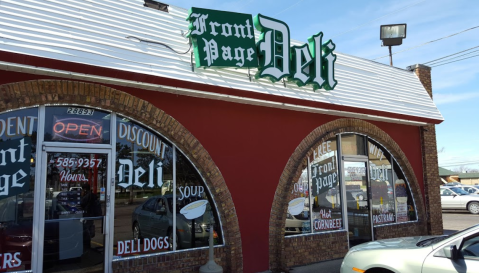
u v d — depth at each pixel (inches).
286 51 314.8
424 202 448.5
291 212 329.7
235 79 288.0
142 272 245.1
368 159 403.9
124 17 256.4
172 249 262.7
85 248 229.6
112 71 226.4
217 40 276.7
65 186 227.0
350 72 394.6
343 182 374.0
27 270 210.2
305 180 344.8
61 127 228.8
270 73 300.7
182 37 280.7
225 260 279.9
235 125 298.7
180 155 275.7
